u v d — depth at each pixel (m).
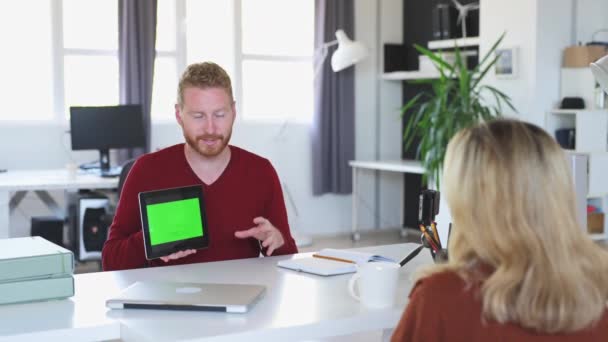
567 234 1.10
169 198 2.07
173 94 6.29
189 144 2.34
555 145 1.13
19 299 1.69
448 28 6.36
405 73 6.60
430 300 1.13
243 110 6.58
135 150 5.96
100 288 1.86
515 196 1.10
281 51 6.70
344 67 6.37
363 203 7.08
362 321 1.61
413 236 6.99
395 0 7.08
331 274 2.00
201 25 6.36
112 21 6.01
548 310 1.06
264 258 2.26
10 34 5.74
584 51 5.27
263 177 2.45
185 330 1.48
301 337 1.54
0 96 5.75
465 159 1.14
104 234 5.36
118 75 5.93
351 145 6.80
